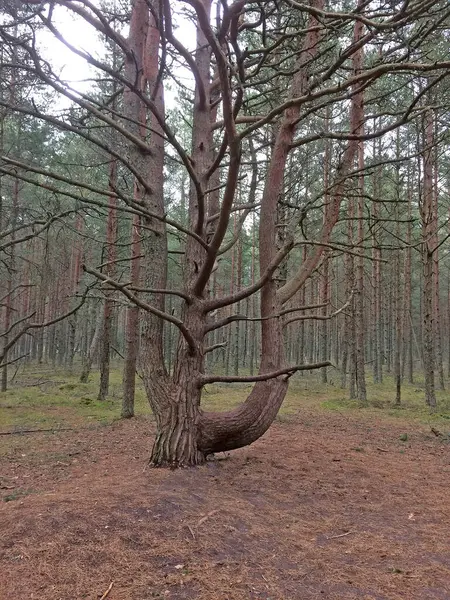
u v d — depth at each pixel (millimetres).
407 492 5051
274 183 5750
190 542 3395
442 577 3139
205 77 6090
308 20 5449
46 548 3207
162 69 3982
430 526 4109
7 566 2996
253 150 6551
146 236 5938
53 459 6508
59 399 13297
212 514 3887
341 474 5613
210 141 6230
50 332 27609
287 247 4762
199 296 5480
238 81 3512
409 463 6465
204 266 5090
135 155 5934
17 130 10641
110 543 3309
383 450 7336
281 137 5703
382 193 15461
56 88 3883
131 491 4238
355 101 7582
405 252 20266
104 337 13438
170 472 4898
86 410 11750
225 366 24328
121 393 15172
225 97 3312
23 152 11156
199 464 5262
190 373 5316
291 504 4445
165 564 3098
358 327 14242
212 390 16719
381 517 4285
